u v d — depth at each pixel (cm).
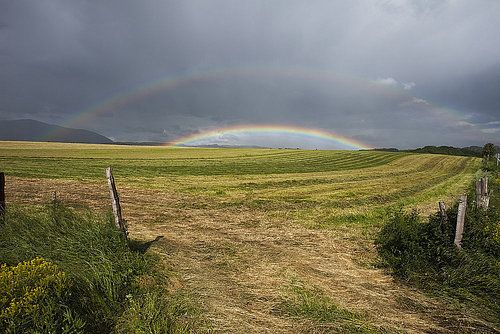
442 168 5094
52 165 3447
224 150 8962
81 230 757
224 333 515
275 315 581
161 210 1470
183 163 4662
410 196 2250
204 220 1306
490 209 1045
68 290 518
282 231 1171
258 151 8606
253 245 992
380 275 791
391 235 924
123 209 1455
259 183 2734
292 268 815
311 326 547
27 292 457
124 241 762
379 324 566
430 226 888
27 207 1248
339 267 835
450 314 612
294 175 3581
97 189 1997
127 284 633
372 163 5912
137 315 529
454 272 730
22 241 708
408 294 691
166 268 751
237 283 711
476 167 5162
